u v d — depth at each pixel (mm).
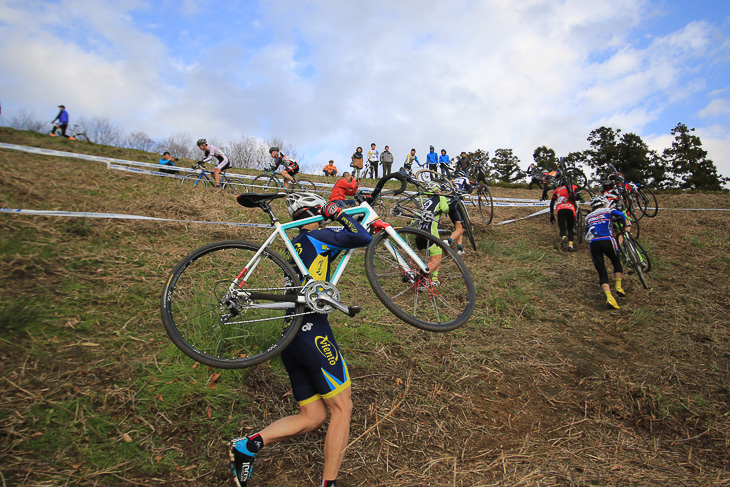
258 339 3555
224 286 3494
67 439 2465
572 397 3938
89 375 2920
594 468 3029
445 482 2766
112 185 7434
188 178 10484
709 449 3404
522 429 3451
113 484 2297
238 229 6332
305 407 2539
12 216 4930
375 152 16328
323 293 2580
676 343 5035
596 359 4641
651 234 9367
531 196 14961
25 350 2992
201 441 2707
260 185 11727
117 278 4168
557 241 8734
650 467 3113
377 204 8430
